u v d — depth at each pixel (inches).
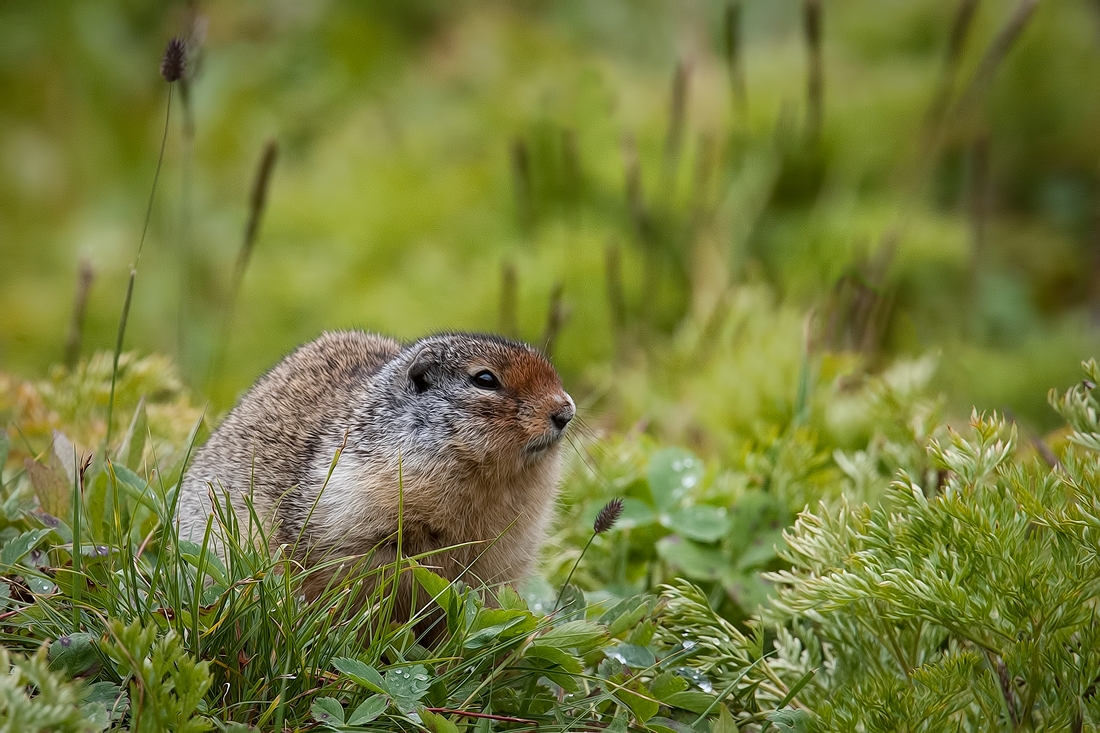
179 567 252.5
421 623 297.6
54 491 289.0
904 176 677.3
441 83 843.4
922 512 259.4
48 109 789.2
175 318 652.1
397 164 757.3
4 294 652.1
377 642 247.0
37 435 375.9
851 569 268.7
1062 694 244.1
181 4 837.8
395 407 310.0
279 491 312.8
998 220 770.2
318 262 693.3
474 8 921.5
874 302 485.7
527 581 315.9
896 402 380.5
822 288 610.5
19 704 202.2
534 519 316.8
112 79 802.8
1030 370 587.2
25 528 282.0
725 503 347.3
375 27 859.4
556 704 250.5
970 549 254.2
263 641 237.9
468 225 705.0
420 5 906.1
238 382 577.9
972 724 249.4
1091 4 826.2
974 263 568.7
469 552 306.0
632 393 486.9
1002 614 247.6
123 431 374.9
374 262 697.6
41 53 801.6
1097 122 794.8
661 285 629.3
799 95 754.8
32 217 743.7
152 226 729.0
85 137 782.5
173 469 319.9
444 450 301.0
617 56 918.4
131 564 242.8
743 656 277.7
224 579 248.8
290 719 232.8
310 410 328.5
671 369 503.8
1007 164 789.2
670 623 292.2
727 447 424.8
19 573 247.4
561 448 335.0
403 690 230.1
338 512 296.2
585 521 346.0
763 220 669.3
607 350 603.8
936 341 584.4
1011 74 802.2
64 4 810.2
